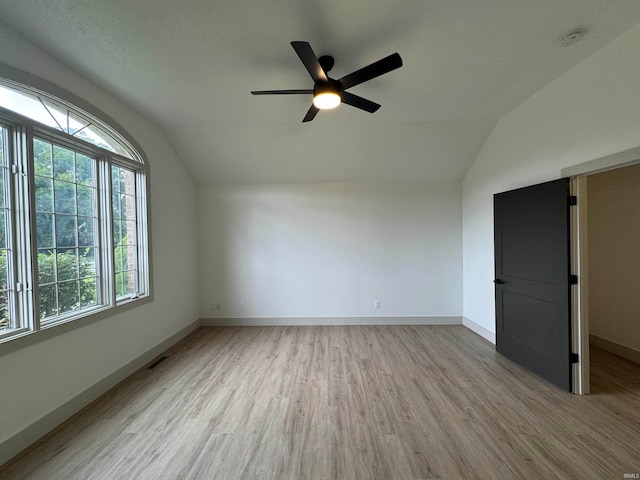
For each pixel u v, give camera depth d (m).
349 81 2.04
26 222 1.98
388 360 3.17
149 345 3.25
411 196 4.49
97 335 2.49
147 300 3.20
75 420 2.14
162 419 2.14
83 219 2.52
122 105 2.89
